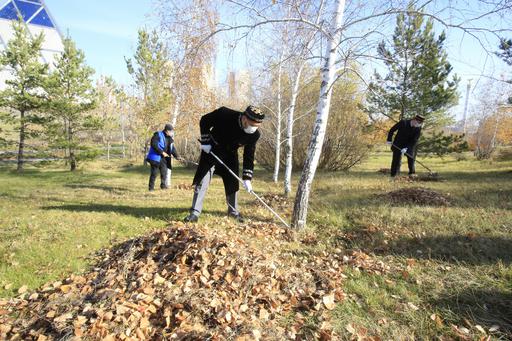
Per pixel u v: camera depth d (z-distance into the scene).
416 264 3.94
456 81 14.54
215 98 11.20
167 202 7.12
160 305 2.85
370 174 12.58
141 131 18.47
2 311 2.83
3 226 5.11
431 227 5.12
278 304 3.00
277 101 11.12
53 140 16.67
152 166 8.99
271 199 7.51
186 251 3.60
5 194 8.63
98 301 2.90
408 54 4.83
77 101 16.89
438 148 15.66
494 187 8.26
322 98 4.86
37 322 2.70
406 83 13.51
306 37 5.51
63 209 6.36
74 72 16.08
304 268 3.76
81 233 4.77
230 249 3.62
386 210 5.98
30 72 15.62
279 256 4.11
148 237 4.14
